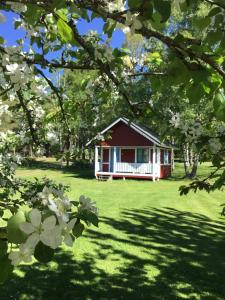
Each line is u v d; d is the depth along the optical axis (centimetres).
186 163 2869
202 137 296
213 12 138
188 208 1379
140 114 235
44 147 335
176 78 154
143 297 546
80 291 556
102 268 655
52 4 124
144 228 999
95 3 137
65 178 2481
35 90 206
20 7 144
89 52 183
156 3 116
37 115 292
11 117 283
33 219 85
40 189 291
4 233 96
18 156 381
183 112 1401
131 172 2728
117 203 1441
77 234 113
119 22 130
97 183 2320
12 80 168
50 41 217
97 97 250
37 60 200
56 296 535
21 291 541
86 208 117
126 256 731
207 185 342
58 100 272
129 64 212
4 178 366
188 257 744
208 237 925
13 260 85
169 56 150
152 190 1950
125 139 2752
